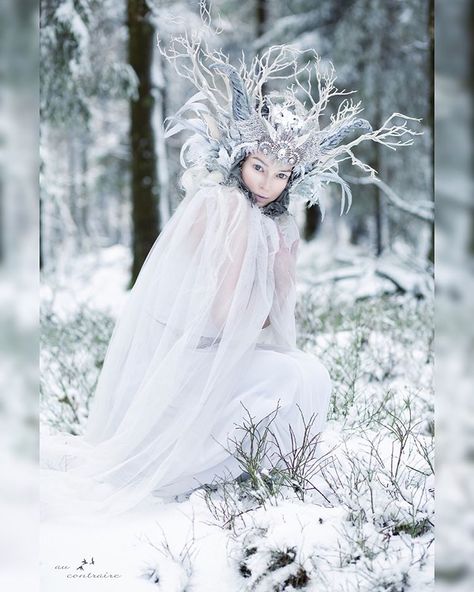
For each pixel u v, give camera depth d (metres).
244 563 2.66
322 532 2.70
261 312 3.27
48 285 7.64
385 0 10.23
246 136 3.30
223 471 3.24
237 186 3.36
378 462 3.34
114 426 3.42
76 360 5.36
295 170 3.43
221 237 3.25
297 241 3.58
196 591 2.61
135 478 3.20
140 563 2.71
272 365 3.28
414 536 2.79
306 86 9.83
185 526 2.93
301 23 10.45
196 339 3.23
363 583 2.55
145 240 8.42
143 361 3.40
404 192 10.19
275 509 2.81
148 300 3.43
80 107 8.23
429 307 6.48
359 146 10.26
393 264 9.13
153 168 8.49
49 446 3.40
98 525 2.97
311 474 3.16
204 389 3.17
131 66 8.48
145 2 8.48
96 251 10.40
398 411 4.21
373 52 10.20
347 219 11.10
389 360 5.04
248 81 3.44
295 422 3.28
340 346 5.28
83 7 7.89
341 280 8.09
